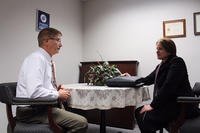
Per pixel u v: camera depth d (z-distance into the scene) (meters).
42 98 1.60
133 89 2.21
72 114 1.79
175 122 1.80
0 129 2.72
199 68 3.25
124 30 3.80
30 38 3.09
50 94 1.69
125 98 2.10
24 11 3.00
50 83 1.86
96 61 3.98
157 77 2.12
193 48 3.29
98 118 3.71
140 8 3.67
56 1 3.56
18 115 1.81
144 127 2.04
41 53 1.89
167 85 1.88
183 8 3.36
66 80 3.79
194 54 3.29
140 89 2.36
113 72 2.52
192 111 1.84
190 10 3.31
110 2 3.93
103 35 3.99
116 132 3.29
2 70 2.71
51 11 3.46
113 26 3.89
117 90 2.05
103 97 2.01
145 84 2.48
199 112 1.96
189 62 3.32
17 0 2.90
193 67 3.29
